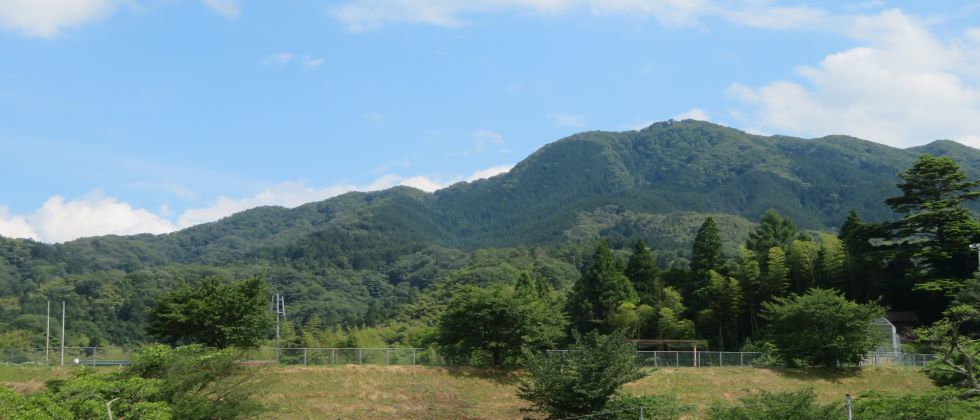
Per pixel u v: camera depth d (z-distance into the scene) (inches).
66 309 5206.7
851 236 3272.6
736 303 3223.4
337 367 2028.8
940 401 1334.9
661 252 7155.5
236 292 2073.1
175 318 1990.7
